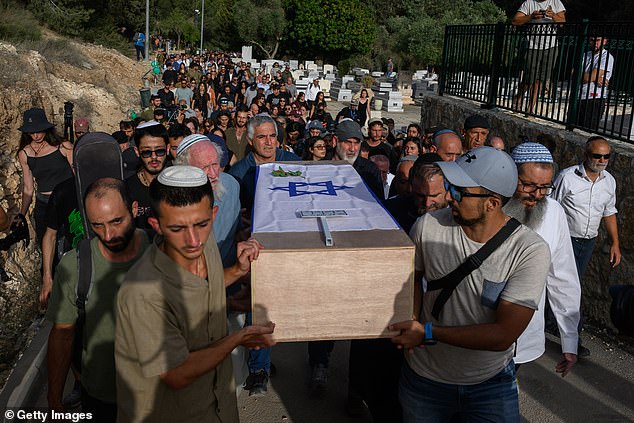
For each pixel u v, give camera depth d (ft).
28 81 39.01
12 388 14.15
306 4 154.92
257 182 12.39
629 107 25.52
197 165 11.61
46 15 91.45
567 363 11.16
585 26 20.62
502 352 8.87
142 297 6.98
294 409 13.78
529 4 27.43
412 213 12.19
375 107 86.38
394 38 148.97
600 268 18.83
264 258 8.37
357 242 8.60
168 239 7.07
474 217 8.16
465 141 19.17
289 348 16.69
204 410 7.74
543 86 23.21
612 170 18.45
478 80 29.84
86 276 8.92
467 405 9.01
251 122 15.26
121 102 65.16
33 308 19.57
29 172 18.79
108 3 114.11
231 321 12.41
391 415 11.16
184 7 191.42
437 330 8.38
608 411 13.89
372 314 8.66
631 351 16.90
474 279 8.38
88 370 9.20
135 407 7.52
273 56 172.45
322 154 19.31
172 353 7.10
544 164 10.73
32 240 24.70
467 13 136.98
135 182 13.41
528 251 8.18
